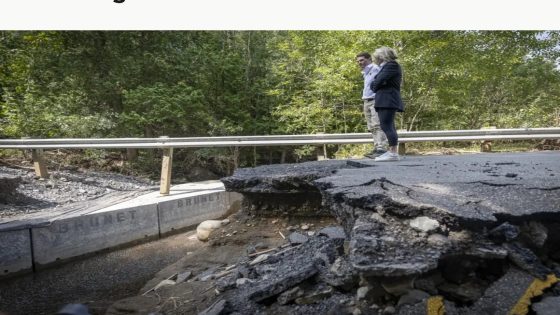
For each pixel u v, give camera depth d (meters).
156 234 8.00
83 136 12.57
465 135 9.33
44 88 13.41
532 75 16.55
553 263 3.32
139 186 10.02
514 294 2.85
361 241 3.07
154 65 14.81
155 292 5.12
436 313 2.82
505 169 5.39
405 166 6.00
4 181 7.74
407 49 13.45
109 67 14.04
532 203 3.50
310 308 3.46
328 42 15.49
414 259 2.83
